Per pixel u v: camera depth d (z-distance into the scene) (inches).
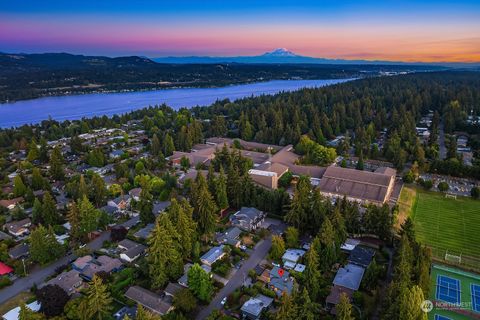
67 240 4370.1
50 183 6382.9
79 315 2965.1
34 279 3715.6
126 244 4197.8
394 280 3110.2
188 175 6279.5
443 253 4033.0
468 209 5152.6
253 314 3056.1
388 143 7765.8
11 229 4633.4
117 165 6806.1
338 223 4047.7
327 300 3184.1
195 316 3134.8
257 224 4682.6
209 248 4173.2
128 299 3307.1
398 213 4916.3
